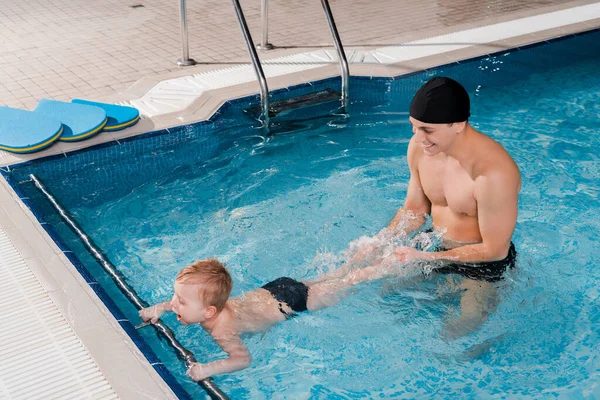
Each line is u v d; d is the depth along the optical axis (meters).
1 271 2.54
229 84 4.64
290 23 6.19
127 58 5.27
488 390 2.19
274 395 2.18
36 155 3.57
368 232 3.04
